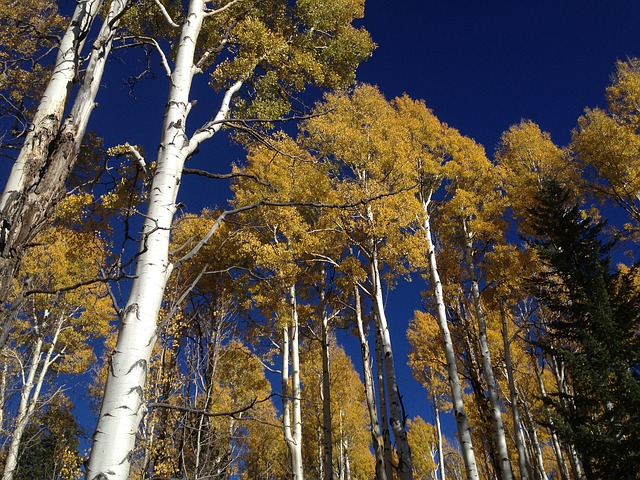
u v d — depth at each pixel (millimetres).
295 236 9867
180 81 3275
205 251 9609
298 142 9602
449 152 12477
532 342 10258
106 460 1868
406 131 11367
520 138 13703
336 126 9320
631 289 9477
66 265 10203
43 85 5488
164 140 2941
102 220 3959
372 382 9711
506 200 12164
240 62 4852
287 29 6297
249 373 10500
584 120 11945
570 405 9531
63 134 3285
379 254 8953
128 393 2033
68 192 3240
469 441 8289
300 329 11961
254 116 5012
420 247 9117
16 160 3152
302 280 11172
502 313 11859
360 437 21203
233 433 9016
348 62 6684
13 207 2932
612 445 7547
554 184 11219
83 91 3508
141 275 2361
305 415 17797
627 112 12016
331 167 6566
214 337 9078
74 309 12156
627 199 11562
